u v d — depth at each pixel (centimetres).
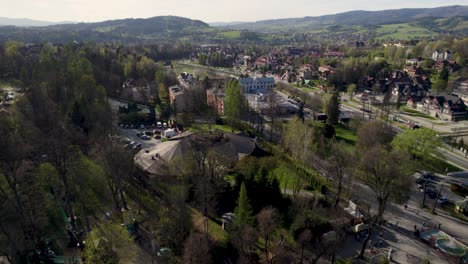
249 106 14900
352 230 6869
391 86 19838
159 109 15238
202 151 7888
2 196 5906
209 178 6950
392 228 7138
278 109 15000
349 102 19600
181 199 6431
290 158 9981
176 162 7706
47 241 5822
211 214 6944
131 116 13575
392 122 15875
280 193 7306
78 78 12712
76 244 5825
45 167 6888
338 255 6194
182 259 5394
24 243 5512
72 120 10162
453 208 8138
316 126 12656
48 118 9119
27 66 15262
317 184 8406
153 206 7050
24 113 9344
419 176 9738
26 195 6003
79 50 19212
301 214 6512
